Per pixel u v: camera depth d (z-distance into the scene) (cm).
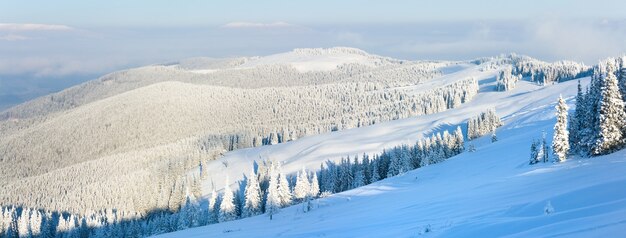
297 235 3794
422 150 11350
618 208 1823
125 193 16062
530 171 4612
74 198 16512
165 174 17500
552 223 1858
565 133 4978
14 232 12756
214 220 9550
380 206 4850
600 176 3041
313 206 7006
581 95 5406
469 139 14912
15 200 18362
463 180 5559
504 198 3084
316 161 16950
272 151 19888
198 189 15162
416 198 4703
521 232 1823
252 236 4388
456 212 2984
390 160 11612
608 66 4759
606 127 4681
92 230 12381
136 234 11212
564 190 2705
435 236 2273
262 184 13300
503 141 9144
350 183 11494
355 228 3481
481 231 2073
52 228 12950
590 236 1468
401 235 2589
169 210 13962
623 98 5166
